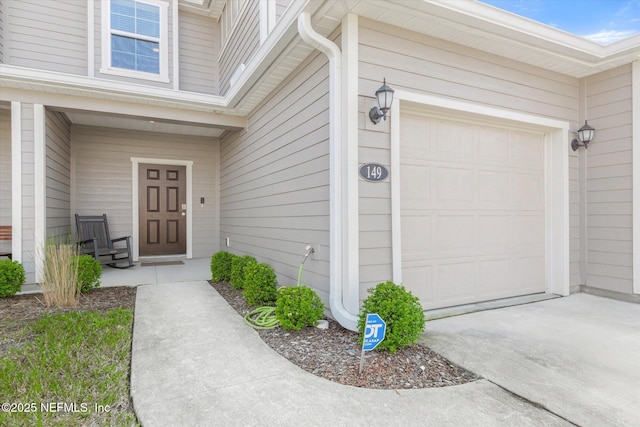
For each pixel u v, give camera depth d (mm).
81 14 6199
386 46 3156
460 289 3730
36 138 4734
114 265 6367
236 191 6508
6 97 4621
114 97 5113
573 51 3689
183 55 7250
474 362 2418
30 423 1701
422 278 3508
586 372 2283
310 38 3002
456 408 1873
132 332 3021
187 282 5098
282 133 4387
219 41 7496
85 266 4352
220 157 7785
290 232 4133
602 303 3914
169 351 2631
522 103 3920
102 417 1786
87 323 3152
